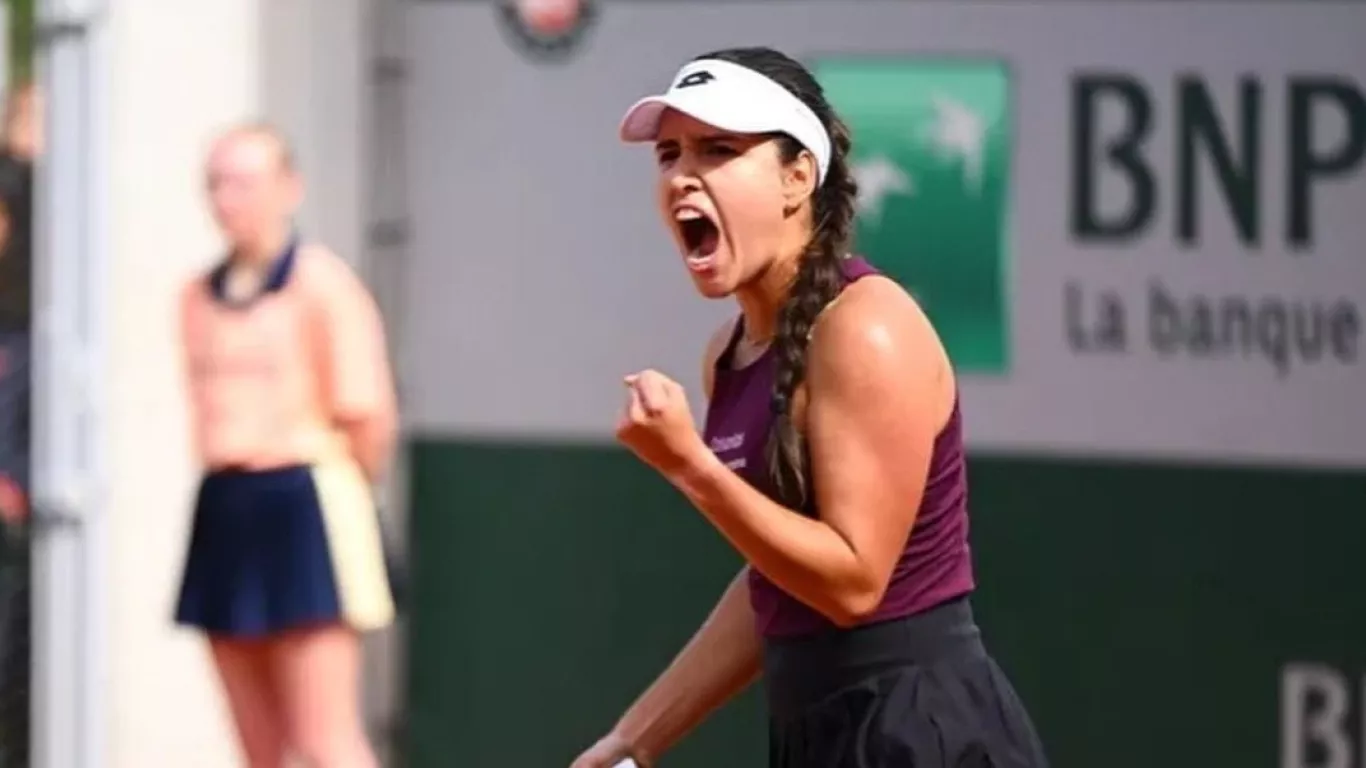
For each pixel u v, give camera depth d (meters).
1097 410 25.34
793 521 11.00
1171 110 25.28
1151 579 25.50
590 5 24.47
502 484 24.75
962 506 11.91
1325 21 25.45
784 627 11.90
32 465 23.44
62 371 23.19
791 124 11.32
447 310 24.59
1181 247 25.36
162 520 23.97
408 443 24.62
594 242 24.59
